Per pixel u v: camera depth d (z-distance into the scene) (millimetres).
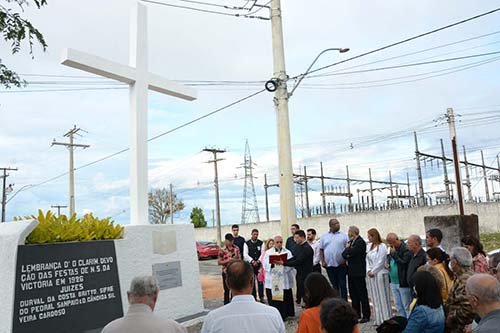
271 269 7988
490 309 2842
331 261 8297
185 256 8703
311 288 3424
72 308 6219
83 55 7906
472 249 5527
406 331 3484
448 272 4875
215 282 14664
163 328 2969
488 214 25000
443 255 5086
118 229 7453
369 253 7457
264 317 3021
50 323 5902
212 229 42750
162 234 8273
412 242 6086
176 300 8297
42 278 5945
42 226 6238
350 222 30453
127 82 8812
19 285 5672
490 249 17812
